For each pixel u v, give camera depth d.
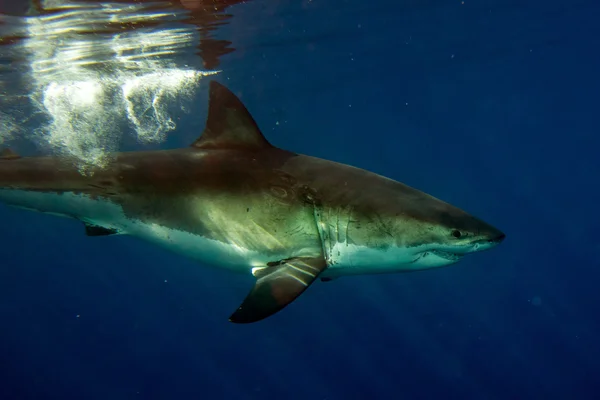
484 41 22.69
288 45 14.30
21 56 10.02
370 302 20.67
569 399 16.73
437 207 3.54
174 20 9.63
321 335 20.09
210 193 3.93
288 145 64.62
